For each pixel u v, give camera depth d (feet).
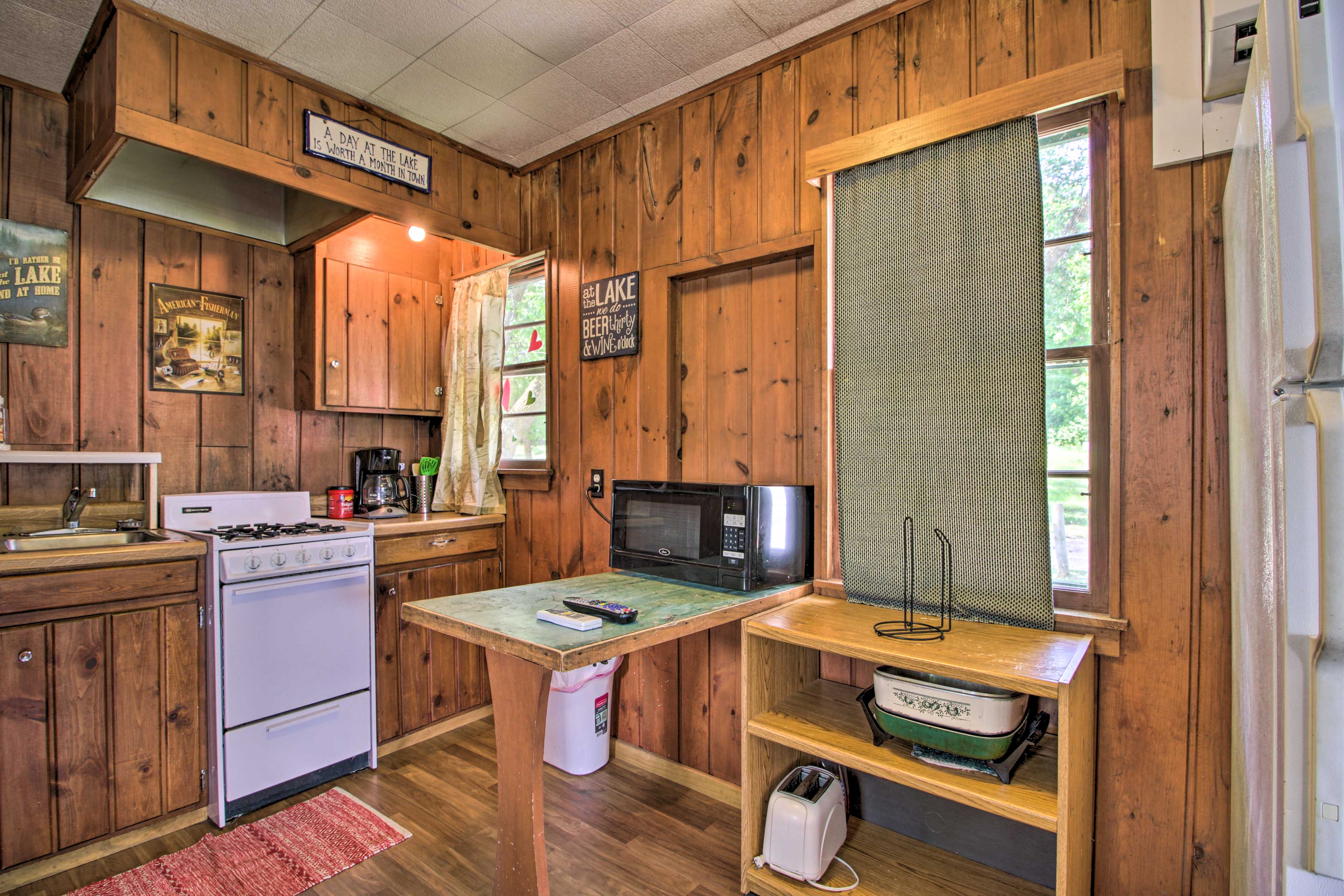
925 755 4.94
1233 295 4.18
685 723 7.75
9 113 7.15
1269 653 2.77
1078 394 5.44
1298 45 2.26
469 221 9.09
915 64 6.09
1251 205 3.22
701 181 7.66
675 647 7.85
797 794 5.68
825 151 6.32
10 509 6.88
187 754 6.64
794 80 6.89
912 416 5.87
